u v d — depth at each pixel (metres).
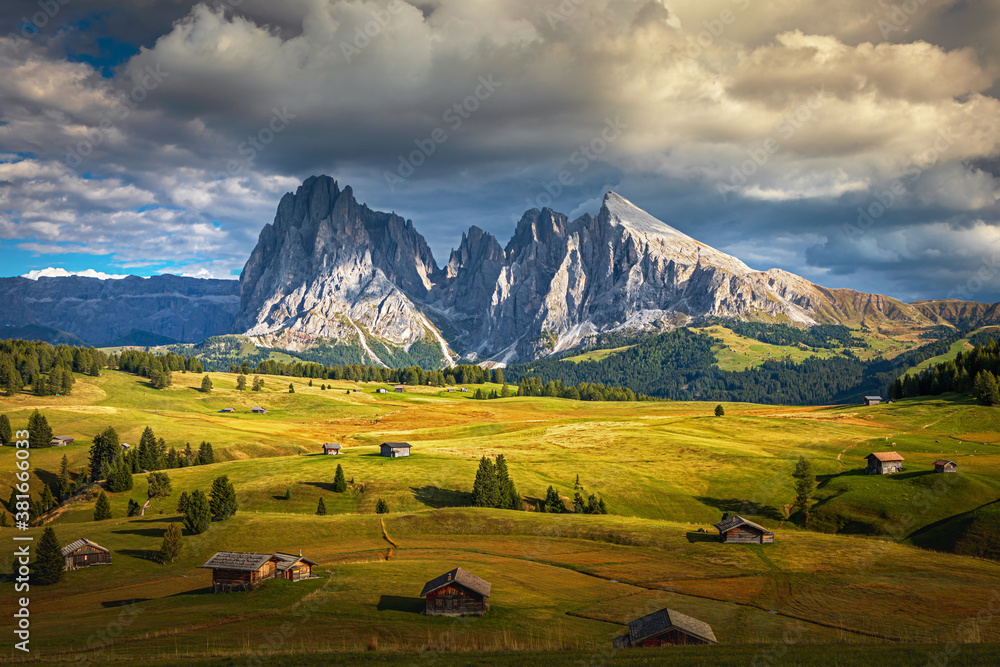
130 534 93.06
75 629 55.72
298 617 58.41
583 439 164.75
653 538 89.62
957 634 56.16
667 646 49.31
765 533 88.56
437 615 59.44
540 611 61.69
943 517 101.69
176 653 48.22
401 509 111.44
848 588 70.38
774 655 44.88
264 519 98.94
